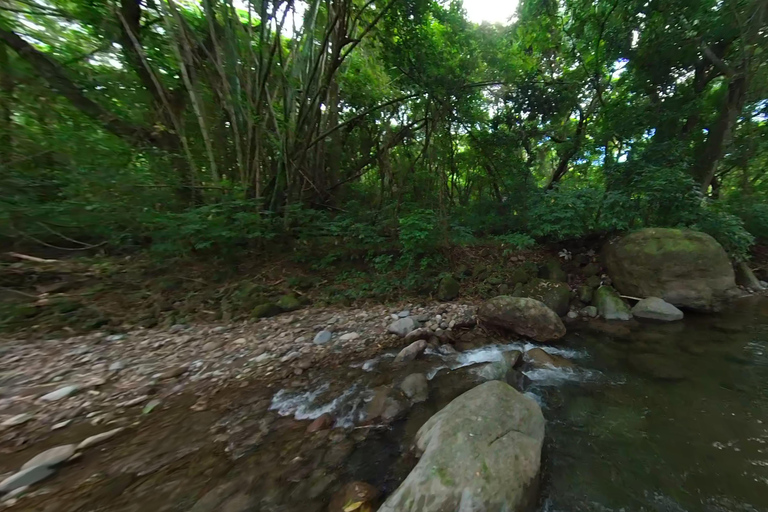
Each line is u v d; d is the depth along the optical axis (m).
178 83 7.49
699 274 5.89
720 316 5.70
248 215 6.32
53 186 5.61
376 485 2.22
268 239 7.07
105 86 7.07
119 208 5.82
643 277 6.18
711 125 9.13
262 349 4.33
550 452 2.63
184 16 7.29
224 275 6.61
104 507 2.00
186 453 2.50
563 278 7.03
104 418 2.94
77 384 3.46
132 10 6.81
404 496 1.90
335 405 3.16
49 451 2.41
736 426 2.90
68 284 5.66
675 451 2.62
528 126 9.97
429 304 6.12
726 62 8.34
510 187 9.33
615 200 7.03
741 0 7.52
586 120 9.98
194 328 5.01
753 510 2.08
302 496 2.13
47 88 6.48
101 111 6.75
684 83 9.44
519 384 3.66
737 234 7.12
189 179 6.95
